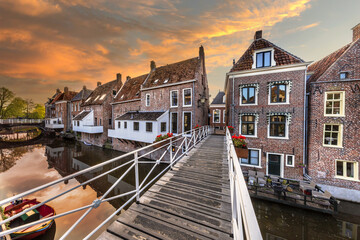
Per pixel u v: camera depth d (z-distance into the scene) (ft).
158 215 9.95
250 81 34.86
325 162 29.14
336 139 28.99
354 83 27.76
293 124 30.96
